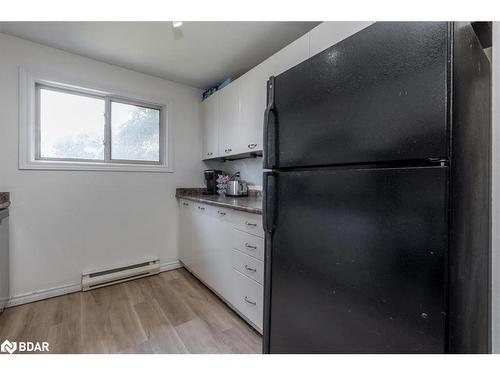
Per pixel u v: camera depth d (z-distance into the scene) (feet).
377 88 2.39
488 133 3.04
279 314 3.58
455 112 2.01
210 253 7.12
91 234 7.50
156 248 8.81
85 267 7.40
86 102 7.53
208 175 9.39
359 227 2.55
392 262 2.29
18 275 6.41
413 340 2.17
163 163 9.04
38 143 6.81
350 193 2.64
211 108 8.93
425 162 2.11
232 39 6.30
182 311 6.21
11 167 6.30
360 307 2.55
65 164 7.05
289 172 3.38
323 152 2.90
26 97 6.42
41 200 6.72
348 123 2.64
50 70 6.72
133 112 8.44
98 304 6.51
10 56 6.23
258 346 4.87
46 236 6.80
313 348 3.06
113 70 7.76
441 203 2.00
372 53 2.43
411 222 2.17
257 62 7.54
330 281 2.85
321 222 2.94
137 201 8.37
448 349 1.99
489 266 3.05
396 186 2.27
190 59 7.39
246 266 5.56
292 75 3.32
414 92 2.14
